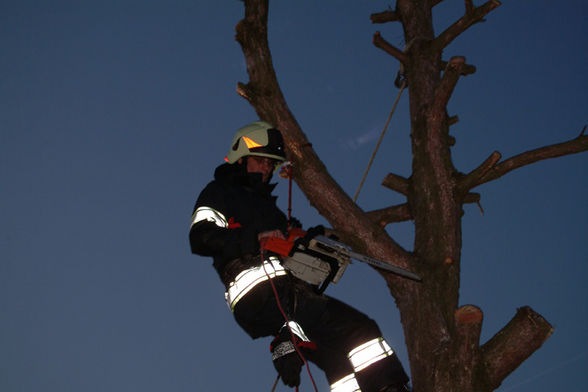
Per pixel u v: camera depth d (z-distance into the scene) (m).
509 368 5.86
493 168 7.33
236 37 7.51
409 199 7.40
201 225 4.49
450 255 6.65
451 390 5.80
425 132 7.36
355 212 6.76
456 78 7.08
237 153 5.00
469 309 5.89
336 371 4.94
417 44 8.01
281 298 4.45
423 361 6.09
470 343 5.89
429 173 7.14
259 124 5.11
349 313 4.88
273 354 4.32
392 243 6.70
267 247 4.39
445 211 6.91
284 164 5.09
